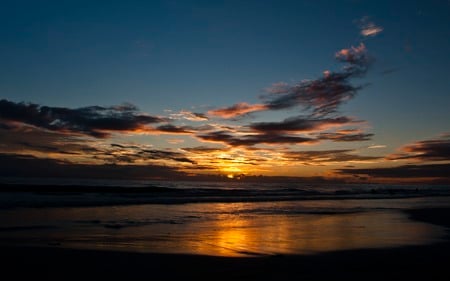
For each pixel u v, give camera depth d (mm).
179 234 14805
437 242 13781
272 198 40844
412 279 8664
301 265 9828
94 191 40125
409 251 11922
